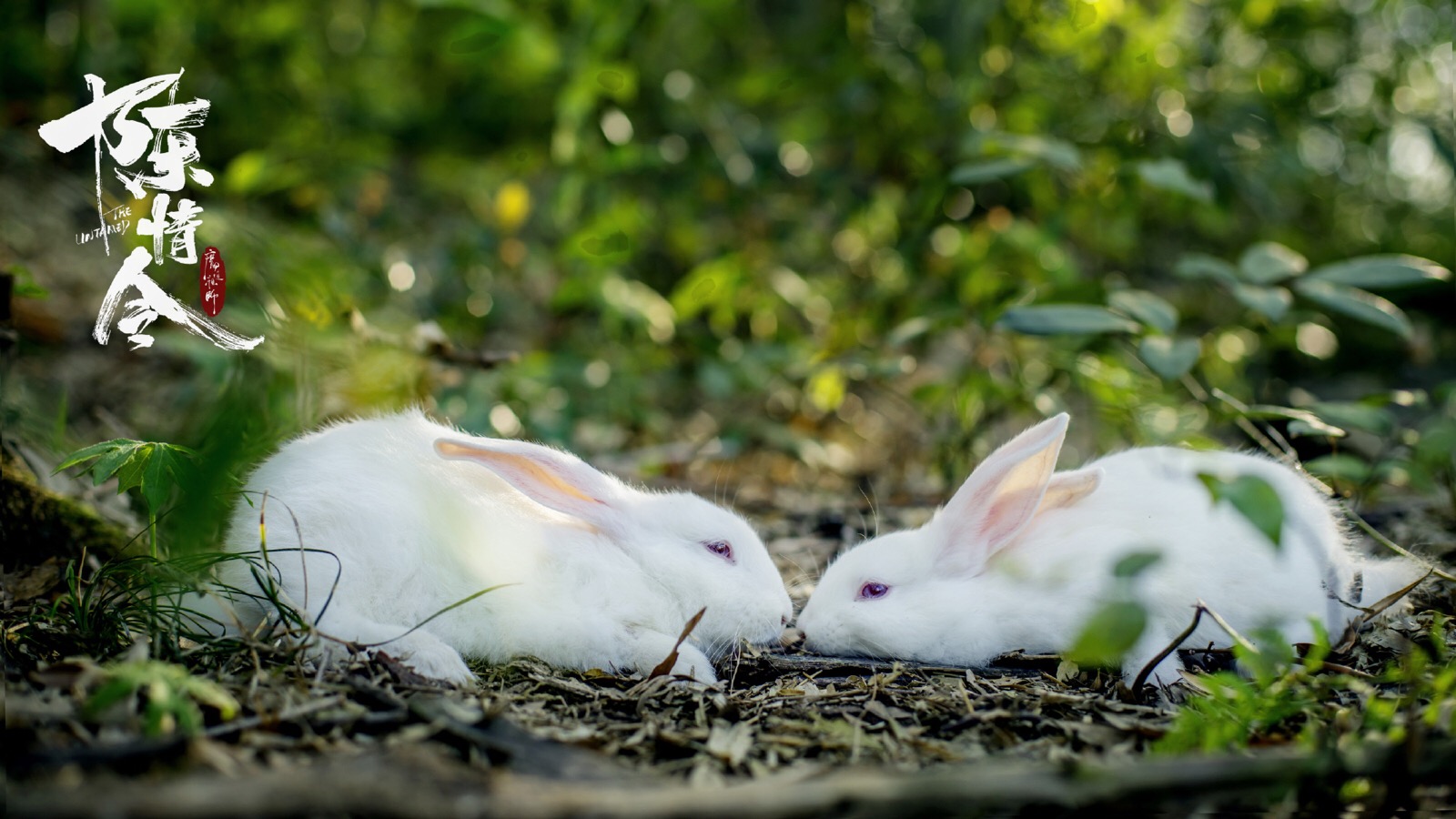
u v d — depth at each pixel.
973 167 1.61
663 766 1.12
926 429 1.92
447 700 1.15
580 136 1.83
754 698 1.22
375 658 1.19
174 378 1.74
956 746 1.15
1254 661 1.17
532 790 1.06
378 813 0.95
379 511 1.25
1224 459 1.35
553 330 1.99
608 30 1.77
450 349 1.61
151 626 1.19
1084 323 1.45
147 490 1.21
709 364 1.81
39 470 1.38
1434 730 1.11
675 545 1.35
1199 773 1.03
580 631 1.28
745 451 1.86
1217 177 1.80
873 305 1.87
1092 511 1.34
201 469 1.23
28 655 1.18
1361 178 2.34
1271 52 1.83
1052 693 1.23
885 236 1.98
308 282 1.56
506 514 1.31
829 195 1.97
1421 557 1.42
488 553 1.28
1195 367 1.75
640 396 1.86
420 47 2.36
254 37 1.99
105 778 1.06
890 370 1.68
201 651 1.18
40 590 1.30
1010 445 1.35
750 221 2.02
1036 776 1.02
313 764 1.08
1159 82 1.77
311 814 0.93
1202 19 1.85
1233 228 2.18
